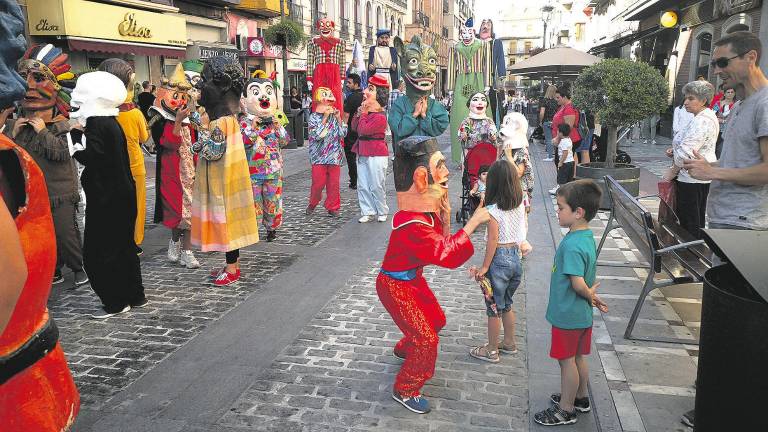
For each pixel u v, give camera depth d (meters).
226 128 5.38
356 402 3.47
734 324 2.24
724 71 3.54
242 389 3.63
